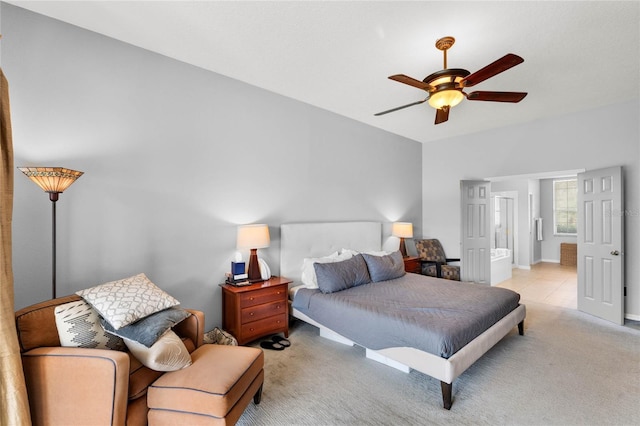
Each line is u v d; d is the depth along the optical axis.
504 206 7.81
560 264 7.98
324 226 4.01
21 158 2.17
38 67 2.24
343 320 2.80
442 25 2.29
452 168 5.55
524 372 2.54
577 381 2.40
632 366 2.63
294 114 3.84
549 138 4.46
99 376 1.50
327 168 4.24
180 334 2.22
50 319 1.74
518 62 1.97
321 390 2.29
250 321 2.96
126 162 2.62
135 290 2.04
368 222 4.59
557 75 3.10
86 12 2.22
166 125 2.84
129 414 1.60
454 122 4.70
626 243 3.79
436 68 2.96
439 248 5.52
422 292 3.16
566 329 3.49
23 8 2.19
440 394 2.24
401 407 2.09
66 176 1.99
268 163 3.60
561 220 8.28
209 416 1.59
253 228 3.12
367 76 3.17
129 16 2.25
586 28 2.31
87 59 2.44
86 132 2.43
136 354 1.77
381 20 2.24
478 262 5.30
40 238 2.23
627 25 2.27
